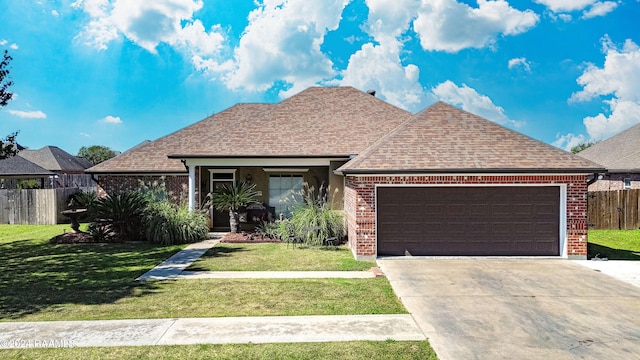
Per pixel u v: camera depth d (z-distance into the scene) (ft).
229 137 55.16
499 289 27.14
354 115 60.23
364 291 26.73
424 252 38.37
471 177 37.19
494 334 19.43
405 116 59.88
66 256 39.24
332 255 39.47
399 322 20.99
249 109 69.21
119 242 47.47
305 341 18.53
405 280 29.53
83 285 28.45
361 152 48.70
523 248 38.14
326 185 56.49
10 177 100.27
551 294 25.98
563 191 37.32
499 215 38.17
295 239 45.62
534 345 18.19
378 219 38.47
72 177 115.85
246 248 43.39
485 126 42.60
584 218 37.01
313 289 27.25
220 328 20.13
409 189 38.47
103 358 16.85
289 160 51.96
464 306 23.62
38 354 17.21
